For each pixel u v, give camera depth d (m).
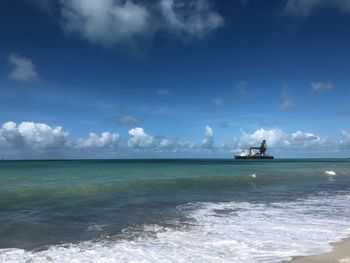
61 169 53.41
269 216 16.19
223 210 17.80
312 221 14.98
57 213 15.85
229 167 65.88
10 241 11.40
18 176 35.25
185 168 59.28
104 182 27.55
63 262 9.35
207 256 9.87
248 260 9.50
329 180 37.88
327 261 9.41
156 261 9.43
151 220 15.00
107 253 10.19
